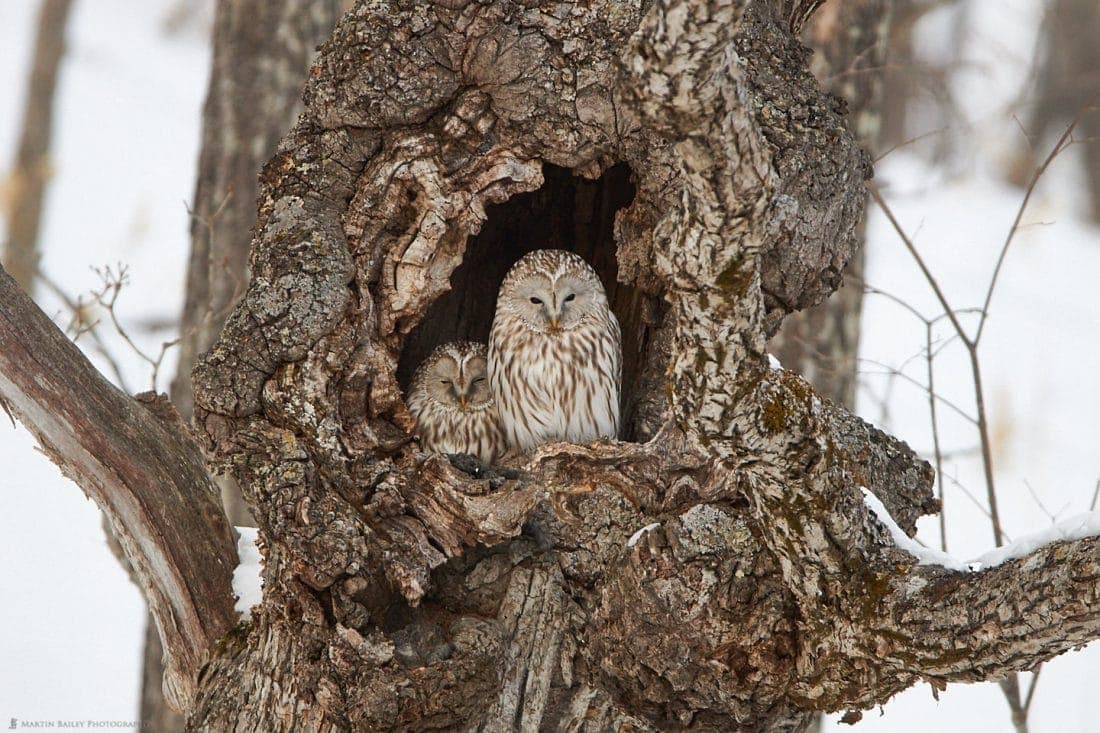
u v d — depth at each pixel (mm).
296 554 9117
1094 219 28234
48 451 10438
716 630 9148
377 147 9680
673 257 7281
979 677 8039
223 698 10141
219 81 16234
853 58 15859
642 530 9375
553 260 12266
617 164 11766
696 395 7754
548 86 9484
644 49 6391
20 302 10180
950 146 22688
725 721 9562
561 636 9969
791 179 9617
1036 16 26219
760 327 7508
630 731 9938
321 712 9500
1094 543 7367
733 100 6566
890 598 8328
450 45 9477
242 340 9352
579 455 9492
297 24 16219
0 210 23812
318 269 9391
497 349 12680
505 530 9492
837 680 8805
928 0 20062
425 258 9672
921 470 10797
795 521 8312
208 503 10844
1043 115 24906
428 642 9328
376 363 9523
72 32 28656
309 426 9312
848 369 15258
